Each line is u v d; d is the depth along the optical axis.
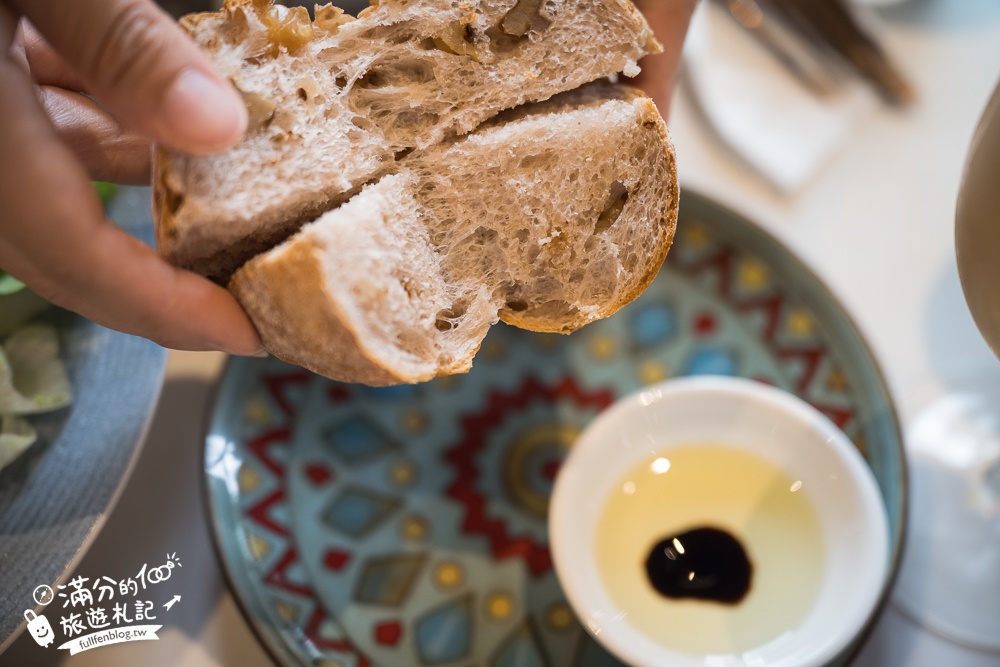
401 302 0.23
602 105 0.25
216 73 0.22
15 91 0.22
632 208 0.25
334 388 0.32
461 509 0.31
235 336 0.24
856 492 0.28
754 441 0.29
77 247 0.22
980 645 0.28
